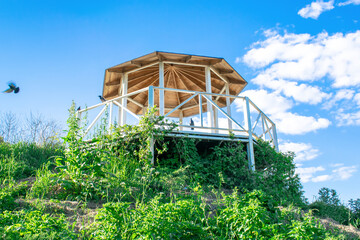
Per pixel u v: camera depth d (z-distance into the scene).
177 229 4.01
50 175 5.79
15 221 3.93
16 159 7.57
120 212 3.94
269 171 8.34
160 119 7.43
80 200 5.25
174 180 6.13
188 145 7.72
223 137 8.15
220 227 4.55
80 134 6.03
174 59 10.01
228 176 7.78
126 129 7.37
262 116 9.54
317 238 4.42
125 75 10.47
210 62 10.24
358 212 7.14
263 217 4.36
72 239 3.73
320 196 7.61
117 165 6.38
